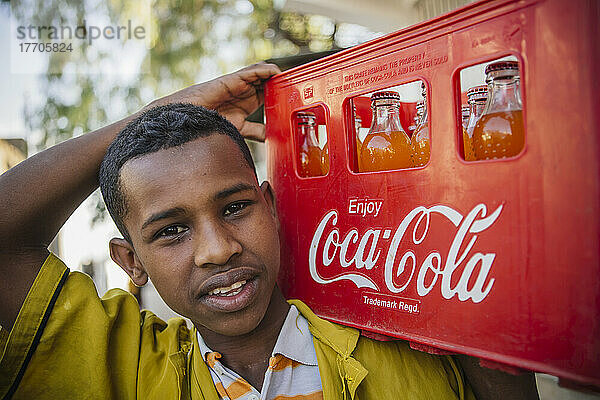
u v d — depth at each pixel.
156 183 0.73
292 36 3.86
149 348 0.88
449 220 0.66
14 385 0.81
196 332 0.87
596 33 0.52
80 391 0.81
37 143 3.10
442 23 0.65
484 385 0.86
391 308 0.73
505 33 0.59
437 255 0.67
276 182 0.94
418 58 0.68
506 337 0.60
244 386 0.80
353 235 0.79
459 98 0.65
